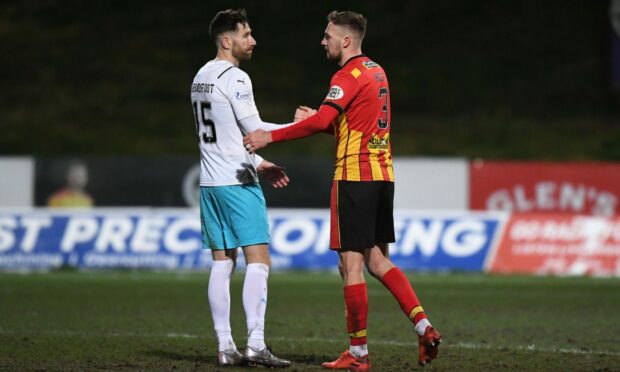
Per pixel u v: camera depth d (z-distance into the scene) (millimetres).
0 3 120938
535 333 29281
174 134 93562
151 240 56219
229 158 21609
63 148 89938
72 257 56062
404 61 108250
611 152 88000
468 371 21250
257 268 21750
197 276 52031
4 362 21984
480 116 97625
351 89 20844
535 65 106500
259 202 21875
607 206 63719
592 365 22344
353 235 21062
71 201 61531
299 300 40156
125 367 21219
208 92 21609
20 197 61750
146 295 41688
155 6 120000
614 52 86500
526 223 56469
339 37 21469
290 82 103562
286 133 20766
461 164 63562
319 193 60812
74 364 21688
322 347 25562
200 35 113750
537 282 50062
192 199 61281
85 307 36375
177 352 23953
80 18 117812
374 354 24156
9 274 53062
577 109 98625
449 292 44281
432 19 114438
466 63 107562
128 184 61406
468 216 56312
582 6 113625
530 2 115375
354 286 21156
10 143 90625
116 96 102125
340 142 21328
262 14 116188
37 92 102938
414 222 56219
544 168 63688
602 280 51719
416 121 96500
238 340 27109
